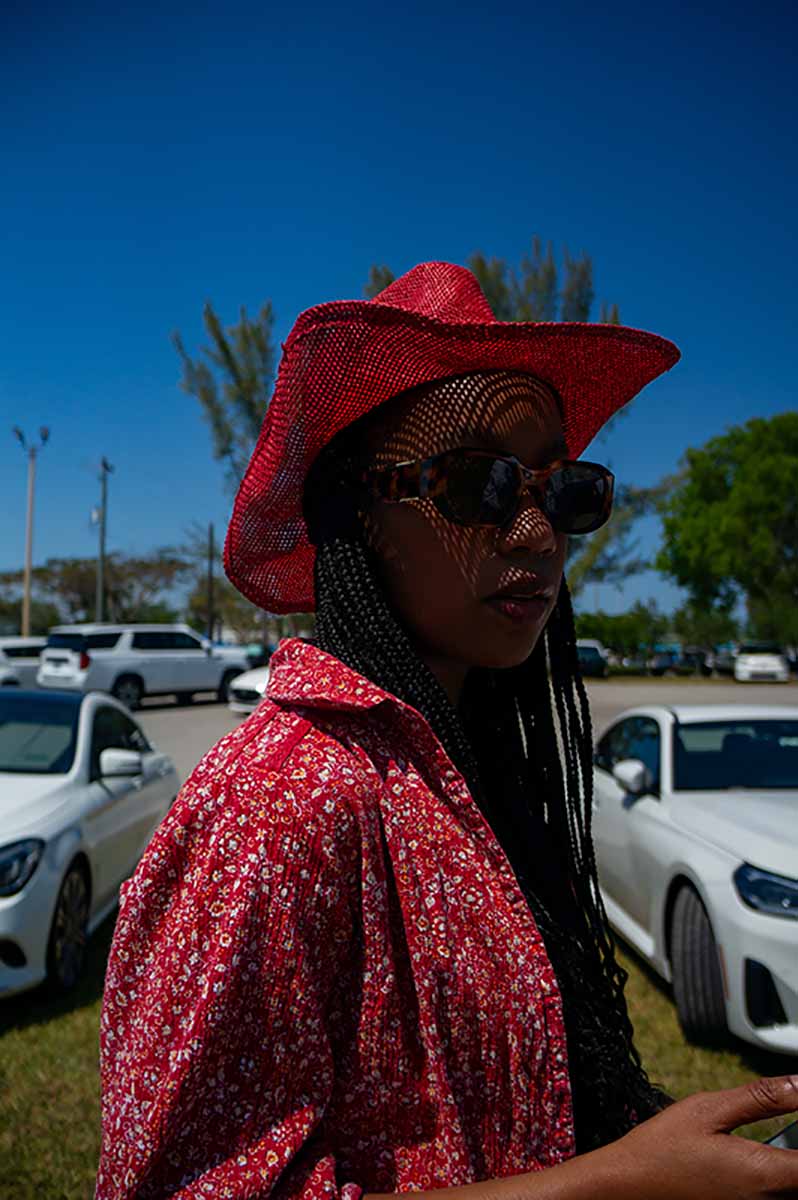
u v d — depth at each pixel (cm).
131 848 509
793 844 341
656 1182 63
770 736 454
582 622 4578
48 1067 340
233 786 69
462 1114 73
